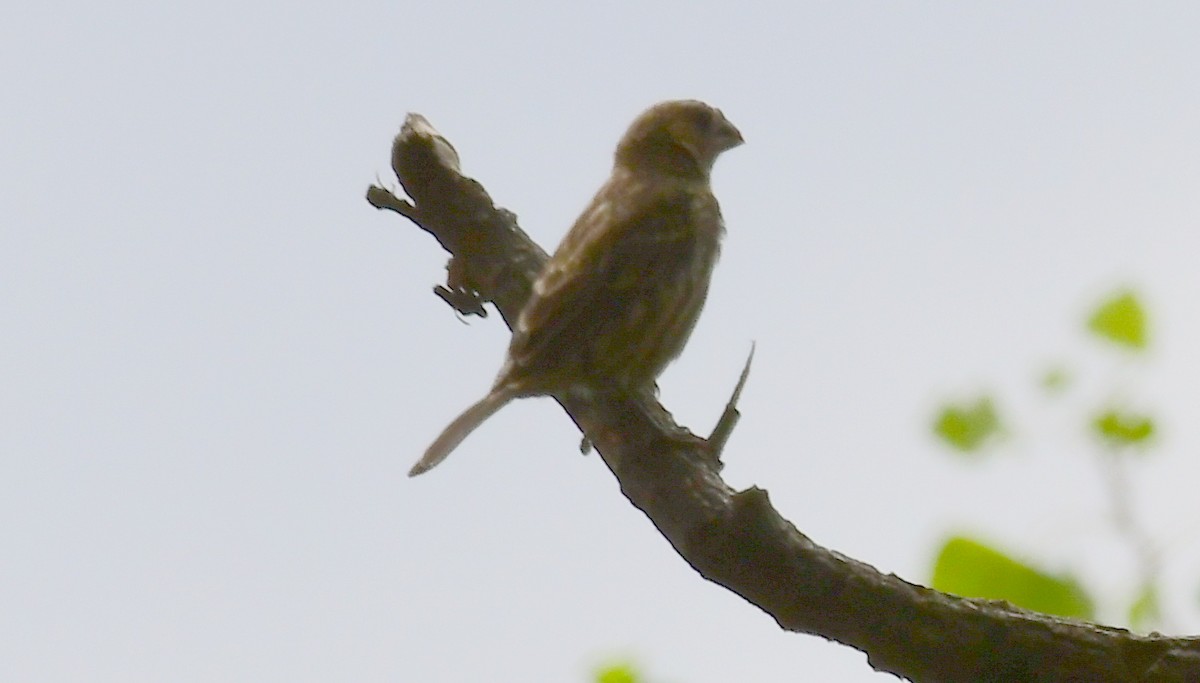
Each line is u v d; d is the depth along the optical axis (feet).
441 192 33.12
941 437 23.62
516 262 33.27
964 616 21.21
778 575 21.58
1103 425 23.15
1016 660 20.98
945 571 22.47
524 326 32.48
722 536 22.17
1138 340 23.80
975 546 22.39
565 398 32.83
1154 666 20.80
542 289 32.83
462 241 33.47
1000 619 21.15
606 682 23.53
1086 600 22.09
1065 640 21.04
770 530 21.57
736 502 21.66
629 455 24.41
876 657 21.67
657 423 24.94
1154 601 21.97
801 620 21.74
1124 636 21.03
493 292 33.47
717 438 24.35
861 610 21.33
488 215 33.32
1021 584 22.13
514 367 32.50
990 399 23.56
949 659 21.21
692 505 23.31
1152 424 22.98
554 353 32.50
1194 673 20.65
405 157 33.01
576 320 32.94
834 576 21.36
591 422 32.50
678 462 24.16
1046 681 21.01
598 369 32.99
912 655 21.36
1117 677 20.83
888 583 21.39
